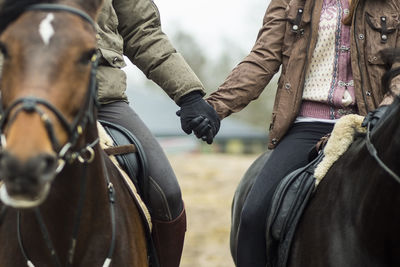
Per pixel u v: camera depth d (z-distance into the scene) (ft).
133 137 15.78
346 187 14.93
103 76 15.90
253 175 20.07
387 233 13.66
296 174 16.63
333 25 17.38
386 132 13.83
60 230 12.84
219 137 145.69
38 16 11.21
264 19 19.08
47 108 10.63
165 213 15.93
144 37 16.84
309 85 17.76
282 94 17.80
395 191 13.39
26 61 10.82
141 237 14.97
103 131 15.23
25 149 10.08
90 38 11.37
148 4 16.85
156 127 126.72
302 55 17.62
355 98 17.20
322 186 15.81
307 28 17.61
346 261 14.38
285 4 18.56
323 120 17.54
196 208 50.67
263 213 17.12
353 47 16.93
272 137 18.02
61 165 11.10
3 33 11.16
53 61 10.87
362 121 15.90
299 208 16.16
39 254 13.01
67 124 10.89
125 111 16.31
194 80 16.90
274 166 17.48
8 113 10.65
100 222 13.44
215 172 68.64
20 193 10.05
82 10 11.71
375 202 13.84
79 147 11.71
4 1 11.35
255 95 18.81
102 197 13.44
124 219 14.33
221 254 38.42
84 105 11.44
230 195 56.39
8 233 13.52
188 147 127.75
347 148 15.89
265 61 18.56
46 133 10.47
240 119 223.51
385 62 15.06
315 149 16.90
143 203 15.37
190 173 68.08
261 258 17.47
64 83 10.91
